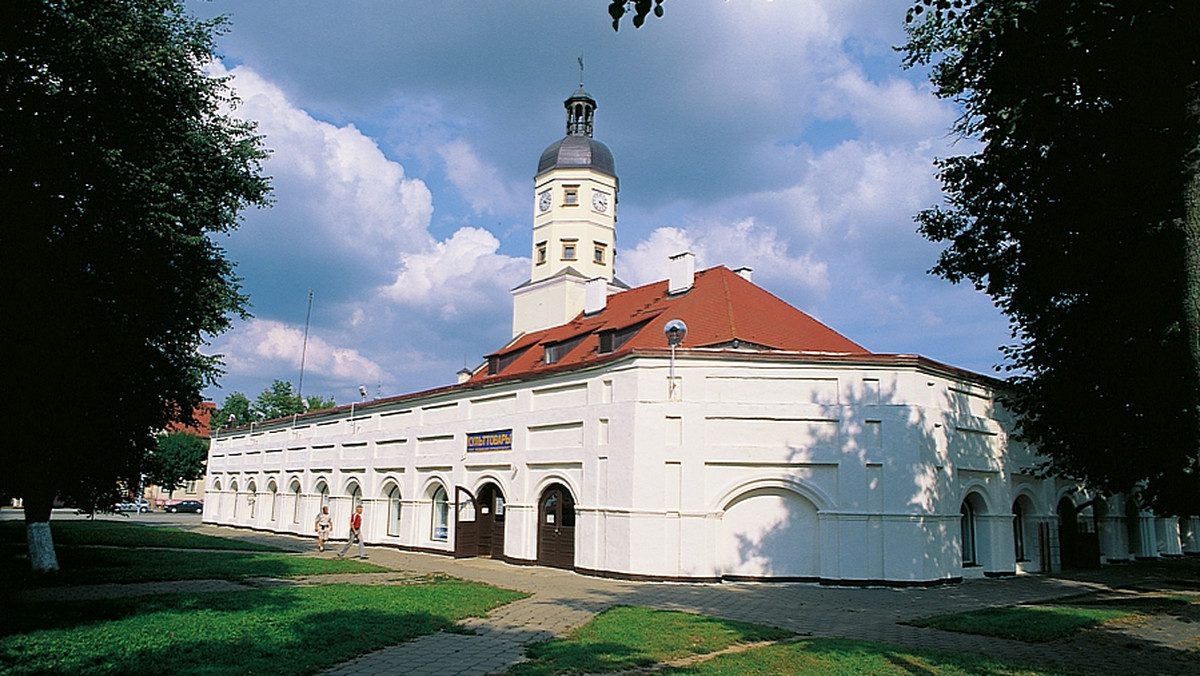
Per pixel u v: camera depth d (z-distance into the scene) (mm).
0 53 12500
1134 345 15297
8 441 16219
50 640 10172
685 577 21125
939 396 22719
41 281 13406
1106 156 14531
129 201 14445
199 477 76812
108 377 16906
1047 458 28047
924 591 20078
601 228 44344
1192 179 10211
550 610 14828
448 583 18859
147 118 15414
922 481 21297
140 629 11102
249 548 29906
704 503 21531
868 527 21062
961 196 18016
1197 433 10578
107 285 14734
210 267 18422
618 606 15203
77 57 13320
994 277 17875
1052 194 15703
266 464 46375
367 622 12273
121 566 20828
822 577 20953
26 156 12219
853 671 9641
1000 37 12875
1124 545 34031
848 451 21516
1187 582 24125
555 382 25672
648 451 21828
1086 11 12023
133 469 21766
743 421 21953
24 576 17922
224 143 18453
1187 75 11617
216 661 9344
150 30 16109
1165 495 16906
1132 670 10680
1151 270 14617
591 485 23141
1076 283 16172
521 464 26453
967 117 15875
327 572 20875
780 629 13305
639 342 26281
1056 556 28219
